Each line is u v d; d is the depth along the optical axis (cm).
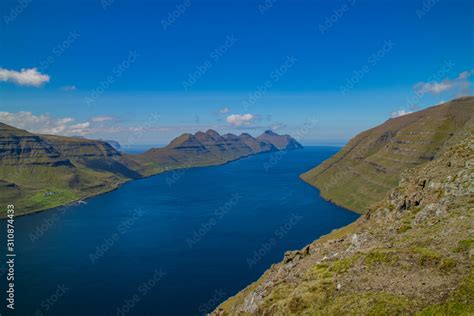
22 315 14288
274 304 4859
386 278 4316
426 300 3641
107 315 14138
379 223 8638
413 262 4438
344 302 4084
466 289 3569
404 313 3550
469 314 3284
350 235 8294
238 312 6975
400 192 9588
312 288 4634
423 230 5562
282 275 7269
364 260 4925
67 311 14512
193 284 16688
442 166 8850
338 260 5456
